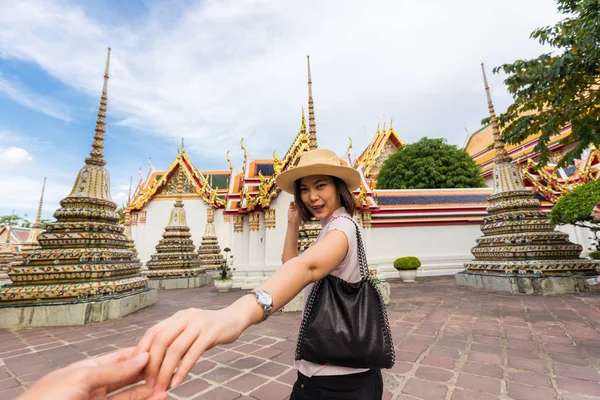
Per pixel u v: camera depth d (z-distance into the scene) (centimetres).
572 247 862
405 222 1552
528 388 302
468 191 1684
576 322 518
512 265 877
